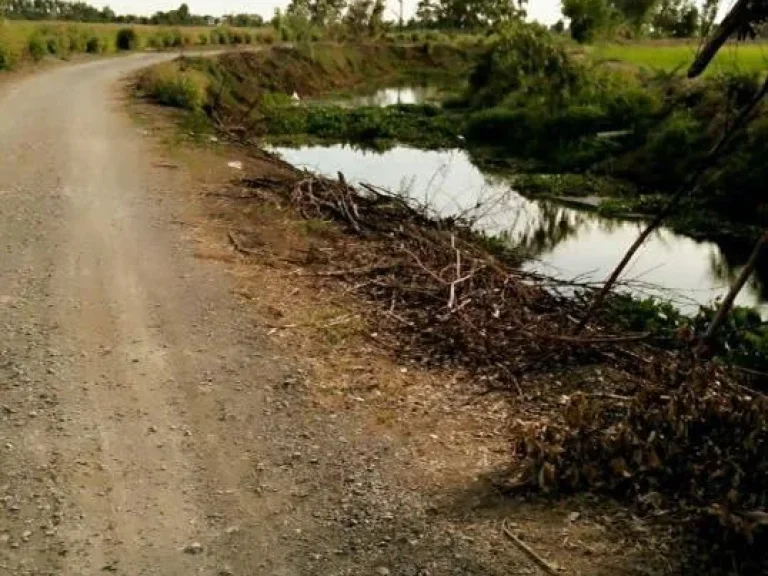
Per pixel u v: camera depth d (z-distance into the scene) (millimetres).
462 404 6055
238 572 4188
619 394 6113
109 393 5957
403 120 28094
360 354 6801
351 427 5641
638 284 9992
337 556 4316
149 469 5062
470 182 19469
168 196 11758
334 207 11062
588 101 24469
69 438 5340
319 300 7961
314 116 27844
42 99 21859
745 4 5516
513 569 4207
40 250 9039
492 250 10656
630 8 47594
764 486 4516
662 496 4688
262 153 16484
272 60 41781
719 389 5574
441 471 5141
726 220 15383
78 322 7156
